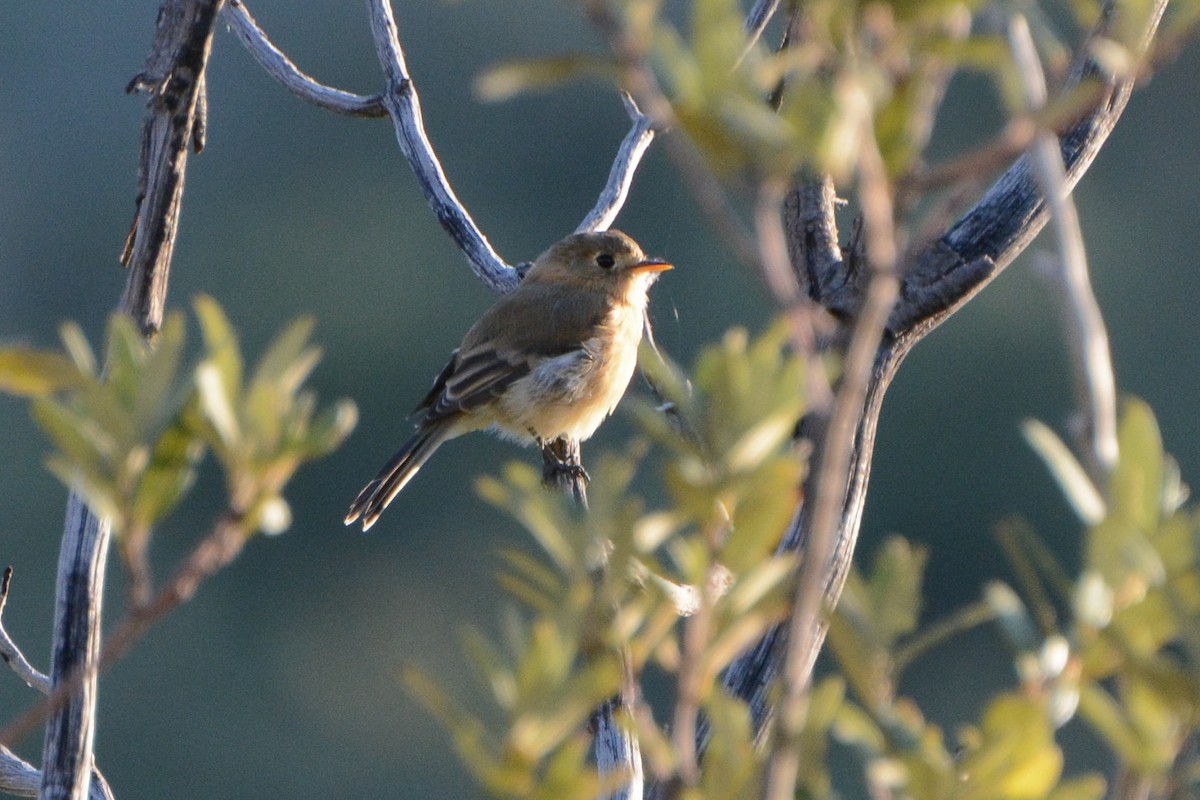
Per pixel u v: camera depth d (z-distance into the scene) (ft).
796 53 11.46
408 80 46.68
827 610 14.17
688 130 11.46
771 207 11.55
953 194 12.53
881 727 13.37
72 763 27.53
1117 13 14.73
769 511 13.32
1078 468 13.21
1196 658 12.54
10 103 124.57
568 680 13.43
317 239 127.03
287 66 46.88
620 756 28.94
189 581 13.41
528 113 124.06
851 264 30.48
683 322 110.73
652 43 11.57
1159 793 13.14
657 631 13.93
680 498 13.37
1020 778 12.74
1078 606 13.05
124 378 13.73
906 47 11.50
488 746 13.26
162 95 28.43
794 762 12.59
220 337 13.50
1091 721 13.34
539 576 13.88
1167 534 12.95
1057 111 11.70
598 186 123.03
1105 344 14.15
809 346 11.73
